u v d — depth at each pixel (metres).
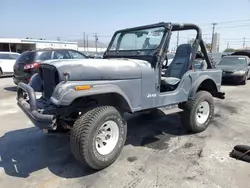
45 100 3.41
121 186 2.78
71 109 3.23
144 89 3.55
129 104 3.35
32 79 3.74
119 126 3.25
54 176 3.03
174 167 3.19
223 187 2.72
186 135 4.43
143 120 5.35
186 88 4.24
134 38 4.19
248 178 2.90
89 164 2.96
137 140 4.19
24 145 4.00
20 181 2.93
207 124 4.65
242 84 11.39
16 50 43.25
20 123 5.20
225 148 3.79
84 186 2.80
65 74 2.79
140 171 3.10
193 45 4.47
